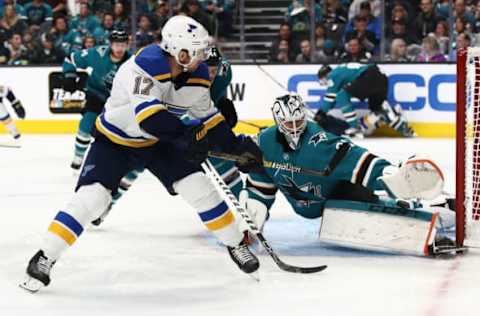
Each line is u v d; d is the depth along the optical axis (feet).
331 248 17.49
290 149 16.58
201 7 45.44
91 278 15.08
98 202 14.08
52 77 43.73
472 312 12.75
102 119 14.40
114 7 45.19
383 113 41.93
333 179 16.78
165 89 13.73
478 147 16.94
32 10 45.01
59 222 13.89
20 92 43.98
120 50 26.94
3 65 43.83
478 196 16.87
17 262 16.33
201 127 13.69
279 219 20.99
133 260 16.49
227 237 14.48
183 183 14.21
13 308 13.17
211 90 19.31
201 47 13.53
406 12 43.09
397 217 16.48
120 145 14.34
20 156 35.24
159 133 13.46
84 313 12.92
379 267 15.72
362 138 41.65
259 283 14.64
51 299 13.71
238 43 45.88
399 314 12.67
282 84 43.32
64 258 16.58
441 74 41.83
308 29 44.09
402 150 36.63
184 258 16.69
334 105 41.47
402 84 42.37
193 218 21.38
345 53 43.88
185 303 13.47
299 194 17.12
